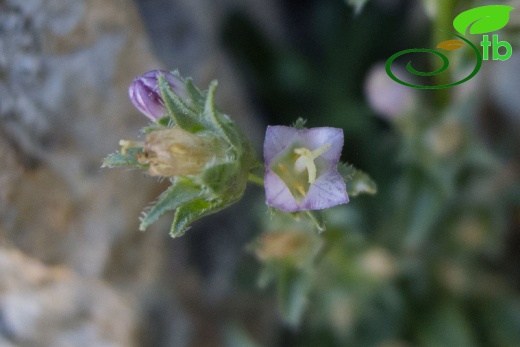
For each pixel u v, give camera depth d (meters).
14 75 0.21
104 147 0.22
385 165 0.26
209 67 0.25
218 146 0.18
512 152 0.27
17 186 0.21
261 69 0.28
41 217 0.22
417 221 0.23
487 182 0.25
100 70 0.22
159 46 0.24
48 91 0.21
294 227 0.21
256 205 0.25
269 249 0.21
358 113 0.28
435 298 0.25
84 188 0.22
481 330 0.26
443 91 0.22
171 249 0.25
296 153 0.18
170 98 0.18
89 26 0.22
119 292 0.24
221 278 0.26
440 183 0.23
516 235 0.27
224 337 0.26
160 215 0.18
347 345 0.25
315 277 0.23
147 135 0.18
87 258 0.23
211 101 0.18
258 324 0.27
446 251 0.25
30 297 0.23
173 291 0.25
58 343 0.24
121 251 0.23
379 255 0.24
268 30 0.30
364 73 0.29
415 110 0.22
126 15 0.22
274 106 0.29
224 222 0.26
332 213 0.22
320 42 0.30
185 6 0.25
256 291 0.26
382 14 0.29
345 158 0.27
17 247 0.22
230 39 0.28
